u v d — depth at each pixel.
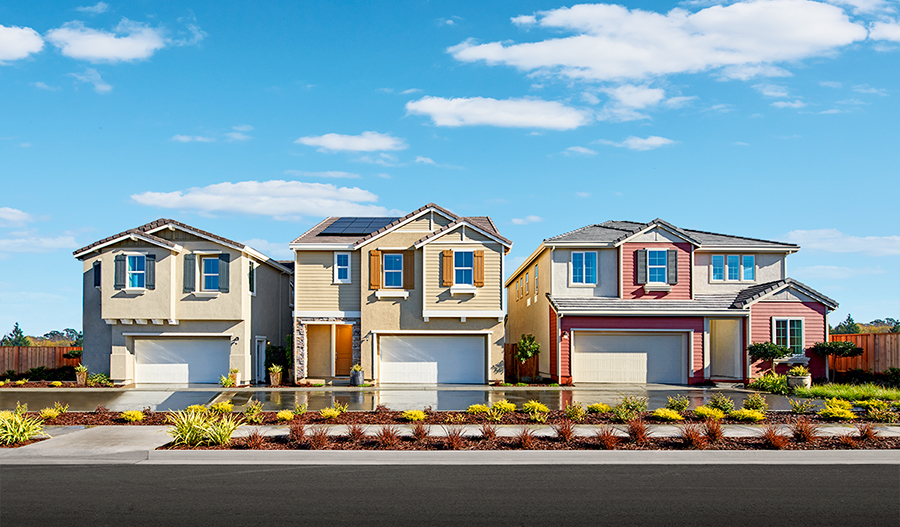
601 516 8.80
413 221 29.42
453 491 10.09
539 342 32.75
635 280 30.45
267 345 31.53
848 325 65.75
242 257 28.67
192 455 12.71
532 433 13.98
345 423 16.17
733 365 29.47
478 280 28.73
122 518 8.72
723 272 31.88
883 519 8.70
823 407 20.08
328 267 29.72
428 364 29.22
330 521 8.58
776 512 9.01
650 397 23.84
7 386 27.58
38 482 10.69
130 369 28.73
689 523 8.52
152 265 28.34
